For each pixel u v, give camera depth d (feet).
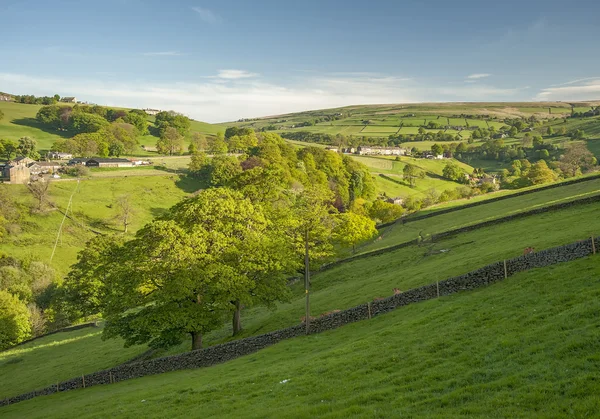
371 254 291.38
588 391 63.26
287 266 203.72
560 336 84.79
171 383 131.34
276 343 153.79
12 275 405.59
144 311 183.52
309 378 101.24
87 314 313.94
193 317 174.29
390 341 113.19
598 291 101.60
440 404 71.41
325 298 212.02
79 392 161.27
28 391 190.49
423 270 202.59
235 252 189.78
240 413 88.48
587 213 224.12
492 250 196.54
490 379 76.95
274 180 332.19
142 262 182.39
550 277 123.34
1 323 295.28
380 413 71.97
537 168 615.98
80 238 526.16
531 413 62.03
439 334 107.14
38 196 568.00
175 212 217.77
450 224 335.47
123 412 106.73
